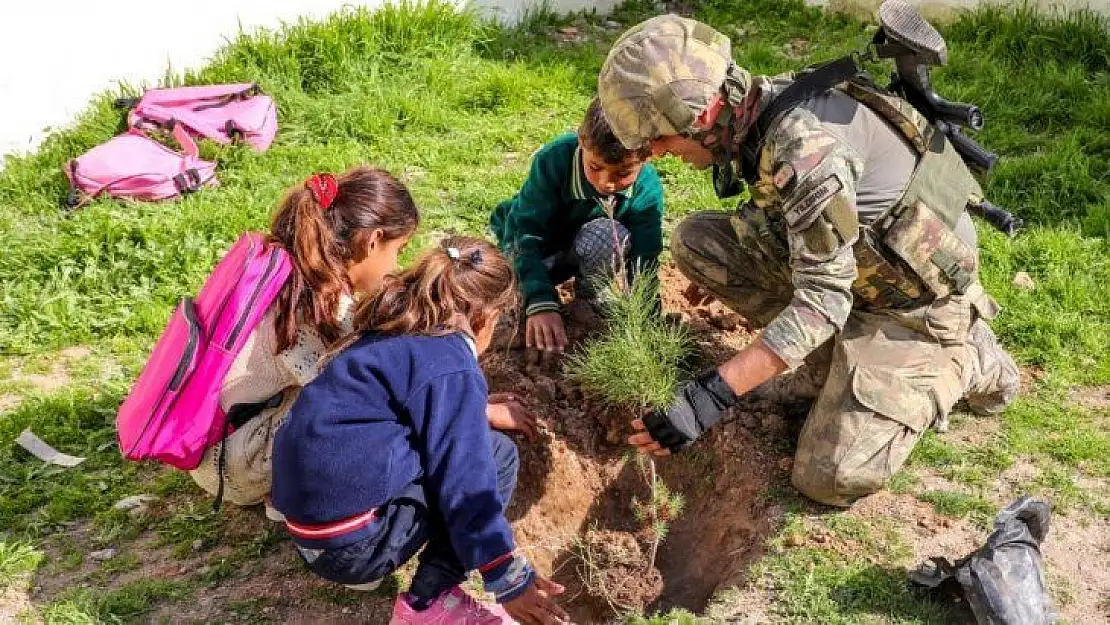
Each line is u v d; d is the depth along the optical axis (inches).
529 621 116.8
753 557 138.2
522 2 308.2
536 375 161.3
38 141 234.8
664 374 148.9
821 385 153.6
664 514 151.3
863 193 131.9
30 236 205.6
